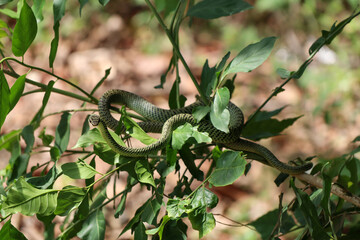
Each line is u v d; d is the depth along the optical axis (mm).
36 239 2426
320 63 3834
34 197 1354
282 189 2865
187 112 1580
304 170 1494
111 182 2766
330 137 3264
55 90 1518
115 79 3840
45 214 1354
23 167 1514
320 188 1480
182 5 1536
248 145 1514
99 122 1389
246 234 2553
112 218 2598
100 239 1405
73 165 1379
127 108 1628
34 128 1555
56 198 1363
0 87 1361
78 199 1371
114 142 1400
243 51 1385
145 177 1396
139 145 2895
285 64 3945
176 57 1549
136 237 1390
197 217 1333
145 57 4070
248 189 2908
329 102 3521
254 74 3904
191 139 1416
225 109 1384
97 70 3938
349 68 3684
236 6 1510
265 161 1510
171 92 1596
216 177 1352
